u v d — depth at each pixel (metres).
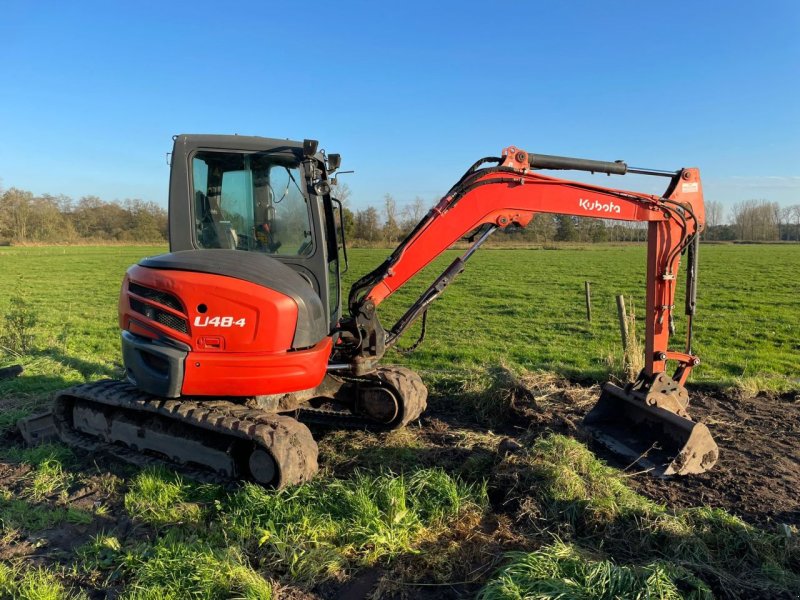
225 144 4.75
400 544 3.60
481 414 6.49
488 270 32.44
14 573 3.36
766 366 9.74
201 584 3.09
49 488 4.54
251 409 4.56
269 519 3.81
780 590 3.16
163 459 4.80
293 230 4.91
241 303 4.29
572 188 4.97
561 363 9.57
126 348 4.67
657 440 5.10
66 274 30.70
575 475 4.24
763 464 5.11
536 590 2.94
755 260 40.25
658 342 5.20
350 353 5.39
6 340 9.82
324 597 3.16
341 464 4.98
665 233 5.06
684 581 3.12
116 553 3.58
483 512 4.08
